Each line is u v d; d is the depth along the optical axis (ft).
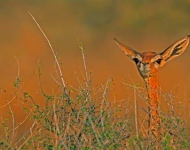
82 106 110.32
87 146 105.50
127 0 383.04
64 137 106.11
